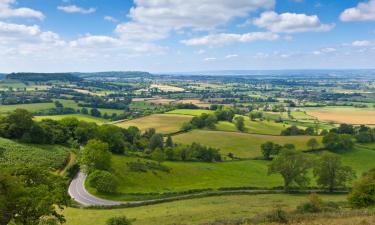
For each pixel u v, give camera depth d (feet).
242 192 319.88
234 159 470.80
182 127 619.67
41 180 115.75
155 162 394.93
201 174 382.83
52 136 393.09
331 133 518.37
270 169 339.98
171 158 433.89
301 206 169.58
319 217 132.67
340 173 331.36
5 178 97.55
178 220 187.42
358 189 197.36
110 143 414.62
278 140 553.23
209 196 304.71
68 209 241.14
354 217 127.75
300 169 337.52
